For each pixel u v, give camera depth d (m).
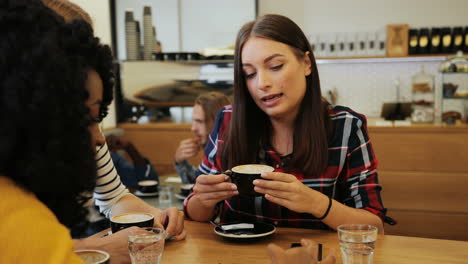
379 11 4.82
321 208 1.29
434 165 4.01
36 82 0.61
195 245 1.25
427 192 4.03
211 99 2.93
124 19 4.82
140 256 1.03
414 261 1.10
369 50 4.70
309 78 1.50
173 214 1.32
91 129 0.76
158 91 4.62
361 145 1.50
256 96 1.46
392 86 4.84
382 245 1.21
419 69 4.77
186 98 4.60
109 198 1.52
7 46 0.61
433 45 4.55
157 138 4.54
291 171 1.52
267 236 1.31
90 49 0.73
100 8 4.38
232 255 1.17
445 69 3.91
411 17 4.77
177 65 4.56
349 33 4.88
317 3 4.93
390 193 4.11
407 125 4.09
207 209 1.48
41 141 0.63
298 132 1.50
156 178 3.10
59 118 0.63
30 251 0.61
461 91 3.95
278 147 1.57
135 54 4.59
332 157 1.49
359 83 4.91
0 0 0.64
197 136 2.97
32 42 0.62
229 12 4.93
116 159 3.00
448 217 4.00
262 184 1.26
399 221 4.10
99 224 2.00
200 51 4.84
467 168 3.94
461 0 4.65
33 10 0.65
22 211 0.63
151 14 4.56
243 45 1.45
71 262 0.64
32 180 0.64
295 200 1.26
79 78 0.67
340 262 1.10
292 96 1.43
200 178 1.38
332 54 4.77
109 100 0.82
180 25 5.00
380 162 4.12
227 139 1.58
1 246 0.60
